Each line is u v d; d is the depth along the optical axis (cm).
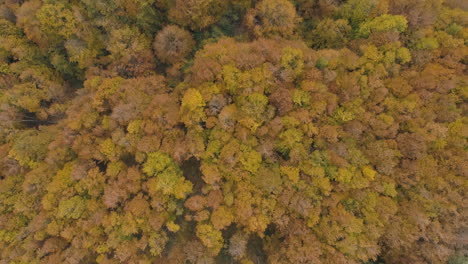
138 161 3144
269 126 3103
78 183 3152
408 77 3341
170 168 3130
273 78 3225
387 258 3197
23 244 3103
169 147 3164
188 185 3125
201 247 3039
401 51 3328
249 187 3002
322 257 2928
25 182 3191
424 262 2967
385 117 3116
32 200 3216
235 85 3169
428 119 3131
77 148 3259
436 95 3228
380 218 2922
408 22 3534
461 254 3014
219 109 3153
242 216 2933
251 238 3266
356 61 3341
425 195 2945
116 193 3044
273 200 2955
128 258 3053
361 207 2956
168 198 3128
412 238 2875
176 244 3169
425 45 3434
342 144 3058
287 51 3222
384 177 3012
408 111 3125
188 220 3206
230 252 3014
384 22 3441
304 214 2872
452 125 3111
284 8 3597
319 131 3119
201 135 3209
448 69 3319
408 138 3062
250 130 3111
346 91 3191
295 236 2972
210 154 3083
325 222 2916
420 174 2998
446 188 2948
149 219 3042
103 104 3456
